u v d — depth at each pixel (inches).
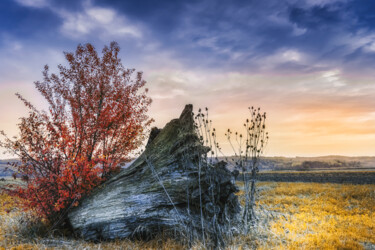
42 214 271.1
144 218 241.9
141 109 334.3
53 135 271.0
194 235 224.1
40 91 286.2
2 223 265.1
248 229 251.1
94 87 309.1
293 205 501.4
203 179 241.3
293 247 223.9
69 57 300.0
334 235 274.4
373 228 321.7
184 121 282.5
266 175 1557.6
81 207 271.4
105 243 229.5
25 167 268.8
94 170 269.6
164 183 252.2
